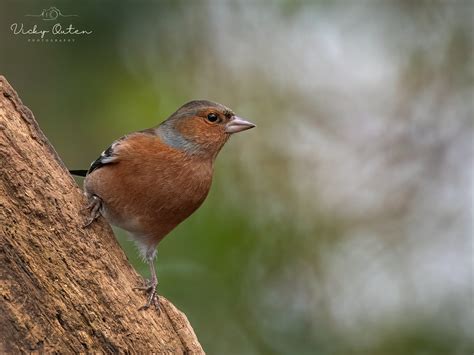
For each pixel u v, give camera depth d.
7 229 7.22
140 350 7.73
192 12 15.74
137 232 9.76
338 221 15.98
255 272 14.20
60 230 7.57
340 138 16.91
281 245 14.81
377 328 14.76
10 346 7.08
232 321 13.71
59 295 7.39
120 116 14.11
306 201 15.91
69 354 7.34
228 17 16.56
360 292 15.23
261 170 16.02
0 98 7.53
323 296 15.05
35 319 7.22
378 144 16.97
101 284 7.66
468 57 16.98
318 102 17.05
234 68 16.55
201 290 13.55
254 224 14.62
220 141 10.13
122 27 13.94
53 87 13.95
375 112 17.19
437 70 17.12
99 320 7.54
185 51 15.71
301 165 16.31
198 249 13.73
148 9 14.17
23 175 7.43
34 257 7.34
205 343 13.41
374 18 16.91
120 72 14.24
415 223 16.38
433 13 16.92
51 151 7.82
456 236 16.25
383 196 16.67
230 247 14.04
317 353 14.27
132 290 7.89
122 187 9.27
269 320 14.28
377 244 16.06
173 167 9.54
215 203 14.53
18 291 7.18
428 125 17.09
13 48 13.81
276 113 16.59
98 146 13.92
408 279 15.53
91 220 7.84
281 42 16.81
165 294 13.35
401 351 14.45
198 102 10.19
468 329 14.77
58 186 7.70
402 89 17.31
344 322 14.88
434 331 14.62
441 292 15.34
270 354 13.93
